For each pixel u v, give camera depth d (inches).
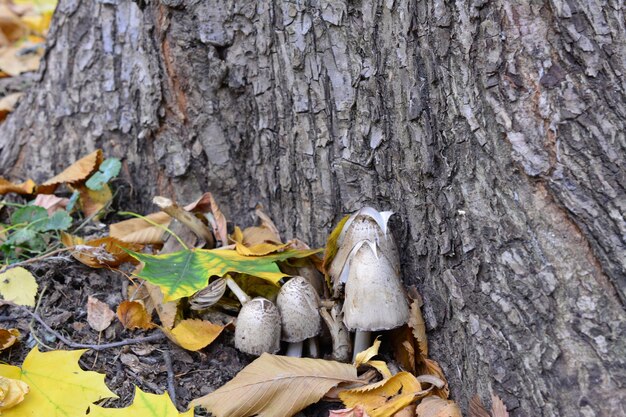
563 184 86.7
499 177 91.9
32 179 138.7
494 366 92.0
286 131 113.8
